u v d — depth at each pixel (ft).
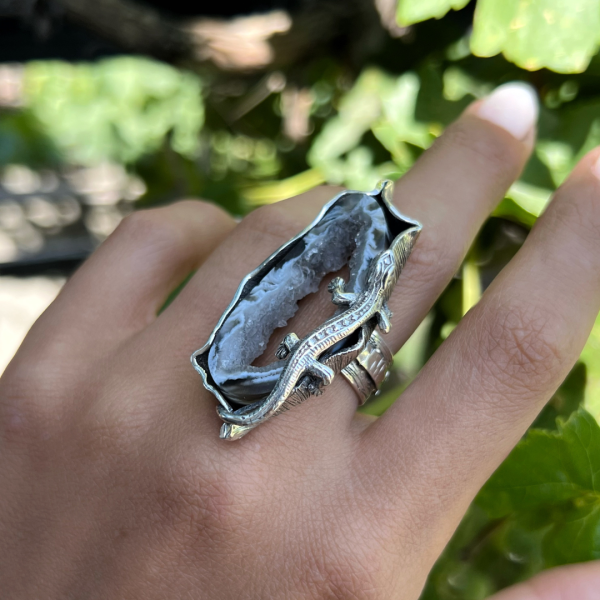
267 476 0.38
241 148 0.80
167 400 0.41
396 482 0.37
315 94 0.73
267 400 0.36
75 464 0.41
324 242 0.41
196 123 0.80
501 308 0.39
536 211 0.47
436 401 0.38
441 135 0.48
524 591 0.37
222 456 0.38
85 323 0.46
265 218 0.45
